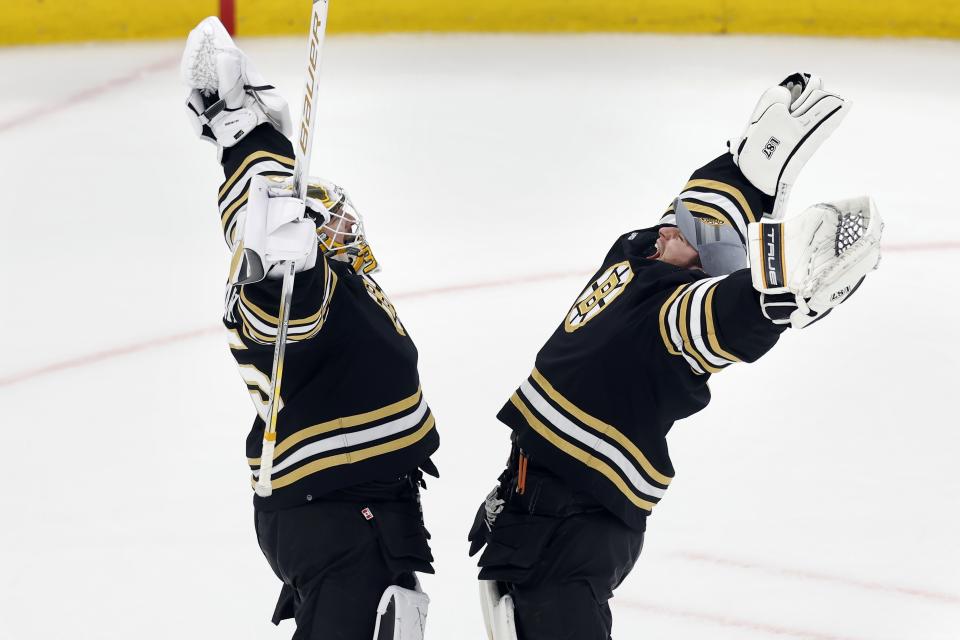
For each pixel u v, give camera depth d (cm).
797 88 1116
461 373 1589
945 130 2306
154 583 1247
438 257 1858
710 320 897
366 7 2592
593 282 1060
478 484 1391
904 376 1617
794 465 1445
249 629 1187
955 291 1817
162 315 1739
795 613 1219
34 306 1758
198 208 2028
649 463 998
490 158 2155
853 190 2089
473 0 2611
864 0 2641
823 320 1730
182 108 2331
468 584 1252
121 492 1387
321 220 904
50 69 2448
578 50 2578
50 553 1289
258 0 2552
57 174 2106
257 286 865
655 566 1280
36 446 1467
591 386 988
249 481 1408
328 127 2234
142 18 2548
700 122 2297
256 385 1012
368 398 991
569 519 1005
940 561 1297
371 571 986
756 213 1098
